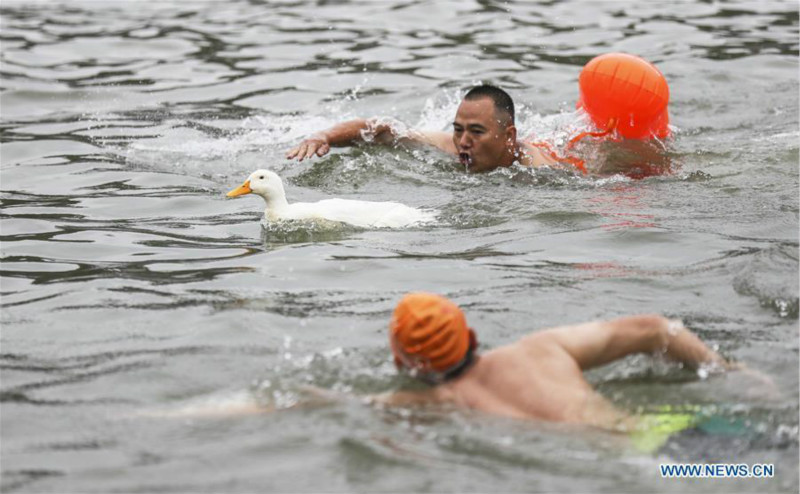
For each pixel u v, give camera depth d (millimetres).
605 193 17031
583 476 8508
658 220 15414
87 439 9438
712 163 18594
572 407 9359
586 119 19969
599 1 33219
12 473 8867
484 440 9047
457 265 13719
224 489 8539
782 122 21516
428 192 17484
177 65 27109
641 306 12070
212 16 32469
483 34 29531
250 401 10055
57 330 11938
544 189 17375
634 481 8430
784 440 9055
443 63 26719
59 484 8680
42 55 27953
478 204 16625
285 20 31719
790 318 11641
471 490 8344
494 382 9680
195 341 11484
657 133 19500
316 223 15594
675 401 9734
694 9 32000
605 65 19156
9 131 21734
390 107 23344
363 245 14742
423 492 8344
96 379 10664
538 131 20953
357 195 17453
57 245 15156
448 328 9711
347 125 19750
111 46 29000
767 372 10344
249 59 27531
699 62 26234
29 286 13461
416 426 9352
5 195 17750
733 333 11234
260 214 16609
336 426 9430
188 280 13508
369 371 10594
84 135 21422
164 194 17734
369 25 30844
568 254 14055
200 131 21656
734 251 13820
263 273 13656
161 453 9133
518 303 12234
